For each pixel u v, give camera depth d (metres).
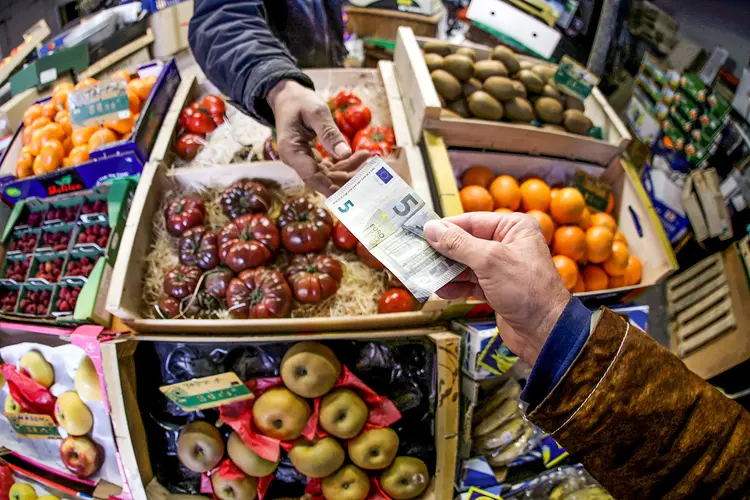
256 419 1.56
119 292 1.64
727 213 1.76
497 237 1.08
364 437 1.57
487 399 1.73
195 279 1.73
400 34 2.18
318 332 1.61
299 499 1.67
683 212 1.94
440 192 1.76
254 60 1.60
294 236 1.78
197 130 2.17
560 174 2.12
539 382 0.92
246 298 1.65
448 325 1.67
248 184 1.91
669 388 0.84
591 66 2.14
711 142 1.77
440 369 1.53
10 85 2.60
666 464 0.85
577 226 1.93
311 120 1.49
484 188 1.92
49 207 2.11
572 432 0.87
